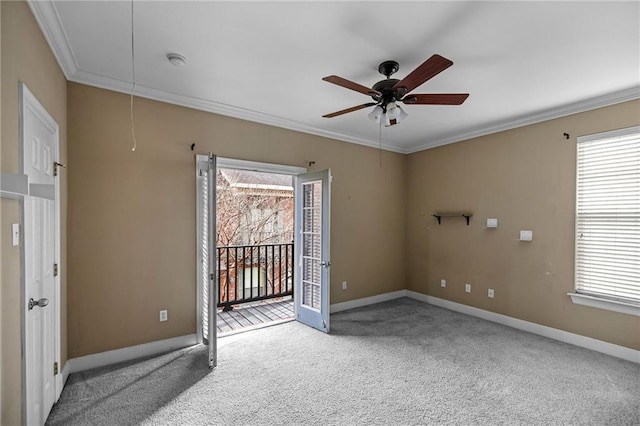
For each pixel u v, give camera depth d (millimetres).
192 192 3193
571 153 3293
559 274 3377
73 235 2596
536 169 3578
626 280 2939
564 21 1884
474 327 3734
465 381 2498
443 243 4625
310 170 4121
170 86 2869
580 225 3238
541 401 2232
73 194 2594
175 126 3107
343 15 1854
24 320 1538
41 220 1869
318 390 2361
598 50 2205
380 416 2062
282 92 3002
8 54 1363
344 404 2189
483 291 4098
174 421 2002
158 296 2994
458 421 2012
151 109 2975
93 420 2002
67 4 1747
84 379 2486
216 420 2014
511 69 2488
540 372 2648
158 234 2998
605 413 2102
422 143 4887
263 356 2934
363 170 4684
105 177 2740
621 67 2443
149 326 2945
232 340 3320
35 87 1740
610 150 3029
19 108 1491
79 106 2623
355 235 4586
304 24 1945
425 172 4918
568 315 3301
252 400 2230
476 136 4211
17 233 1485
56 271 2166
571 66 2438
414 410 2127
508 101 3156
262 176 6840
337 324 3832
